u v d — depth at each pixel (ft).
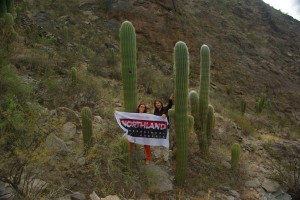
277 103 73.72
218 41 88.43
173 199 17.80
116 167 16.38
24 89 19.36
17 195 12.46
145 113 20.06
